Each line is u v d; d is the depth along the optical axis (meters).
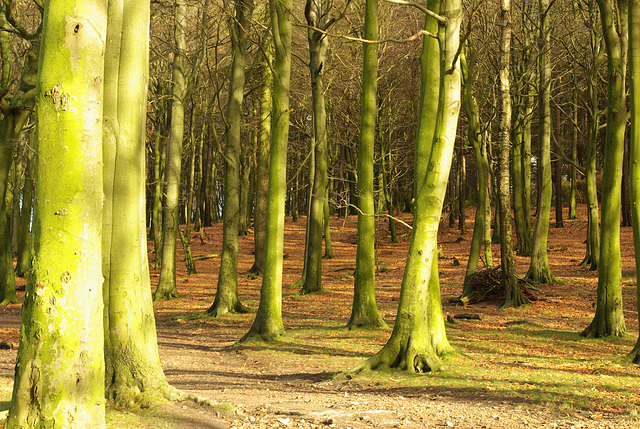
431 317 9.73
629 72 9.83
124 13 6.41
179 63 20.62
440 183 8.84
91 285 4.03
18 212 32.62
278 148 12.41
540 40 20.69
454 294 19.59
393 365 8.77
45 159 3.90
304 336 12.91
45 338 3.90
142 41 6.54
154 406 5.88
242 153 36.94
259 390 7.65
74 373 3.93
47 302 3.89
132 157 6.37
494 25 21.39
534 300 17.36
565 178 48.41
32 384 3.89
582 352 10.54
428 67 9.52
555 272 23.27
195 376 8.79
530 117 27.83
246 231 40.72
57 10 3.89
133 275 6.33
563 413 6.10
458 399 6.87
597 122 21.39
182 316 16.67
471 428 5.52
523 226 28.92
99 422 4.06
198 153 40.78
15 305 20.27
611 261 11.79
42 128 3.91
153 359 6.38
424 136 9.48
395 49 26.91
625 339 11.36
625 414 5.98
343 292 20.86
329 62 25.44
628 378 8.16
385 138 32.00
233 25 17.08
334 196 32.69
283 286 22.78
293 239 38.78
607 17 11.56
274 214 12.49
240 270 28.48
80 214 3.94
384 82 28.34
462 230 36.16
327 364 9.73
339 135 29.25
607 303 11.77
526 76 23.92
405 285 8.93
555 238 32.78
